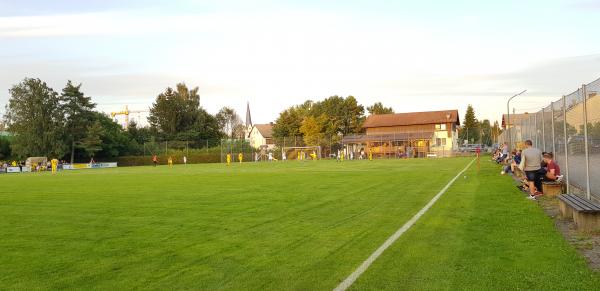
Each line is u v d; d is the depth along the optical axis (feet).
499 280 19.85
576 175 44.65
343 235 30.17
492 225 32.58
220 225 35.12
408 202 46.32
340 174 95.66
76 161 262.88
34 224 37.76
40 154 245.24
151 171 143.23
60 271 23.04
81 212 44.37
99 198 57.11
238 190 63.62
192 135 338.34
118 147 272.51
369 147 270.05
